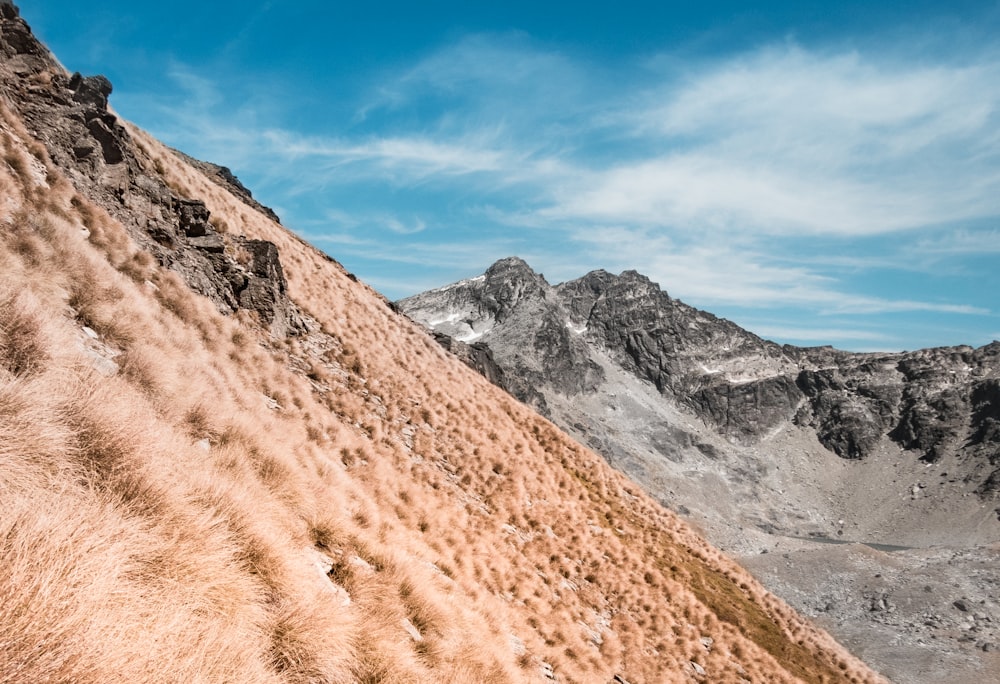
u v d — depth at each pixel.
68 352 6.17
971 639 156.12
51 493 3.69
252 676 3.74
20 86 18.30
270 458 8.84
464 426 26.89
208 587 4.32
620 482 34.28
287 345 22.14
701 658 18.52
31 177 13.47
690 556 29.19
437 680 6.57
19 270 8.93
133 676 2.81
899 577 194.50
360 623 6.07
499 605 12.41
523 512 21.81
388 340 33.00
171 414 7.91
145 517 4.43
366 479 14.58
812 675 22.48
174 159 33.31
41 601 2.64
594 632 16.16
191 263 19.75
